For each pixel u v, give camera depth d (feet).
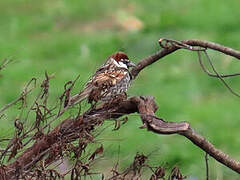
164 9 77.92
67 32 72.13
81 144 22.82
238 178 40.73
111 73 26.45
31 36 71.10
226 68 59.47
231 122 50.57
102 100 24.54
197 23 71.10
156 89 56.34
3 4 79.97
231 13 72.69
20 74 58.59
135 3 79.77
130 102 24.04
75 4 79.00
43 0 81.25
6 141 26.27
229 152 46.91
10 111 35.06
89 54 64.34
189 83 57.21
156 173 23.52
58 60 63.93
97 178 36.91
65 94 23.45
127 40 67.46
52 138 23.22
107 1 79.36
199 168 42.34
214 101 54.85
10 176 23.31
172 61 61.57
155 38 67.41
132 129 46.62
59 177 23.18
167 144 45.70
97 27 73.36
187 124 22.75
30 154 23.40
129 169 23.68
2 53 65.05
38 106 23.25
